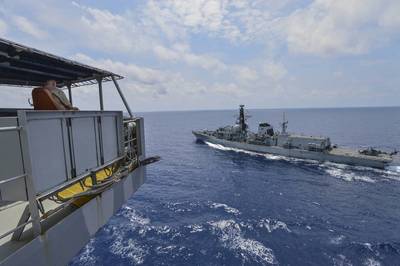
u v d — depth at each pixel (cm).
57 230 503
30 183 444
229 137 8344
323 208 3441
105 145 767
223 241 2572
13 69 877
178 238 2609
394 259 2316
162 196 3825
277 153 6681
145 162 1020
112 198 740
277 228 2864
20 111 425
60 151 555
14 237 456
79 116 624
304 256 2350
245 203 3588
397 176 4900
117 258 2264
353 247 2498
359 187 4312
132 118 1016
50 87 655
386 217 3181
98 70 938
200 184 4469
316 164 5856
